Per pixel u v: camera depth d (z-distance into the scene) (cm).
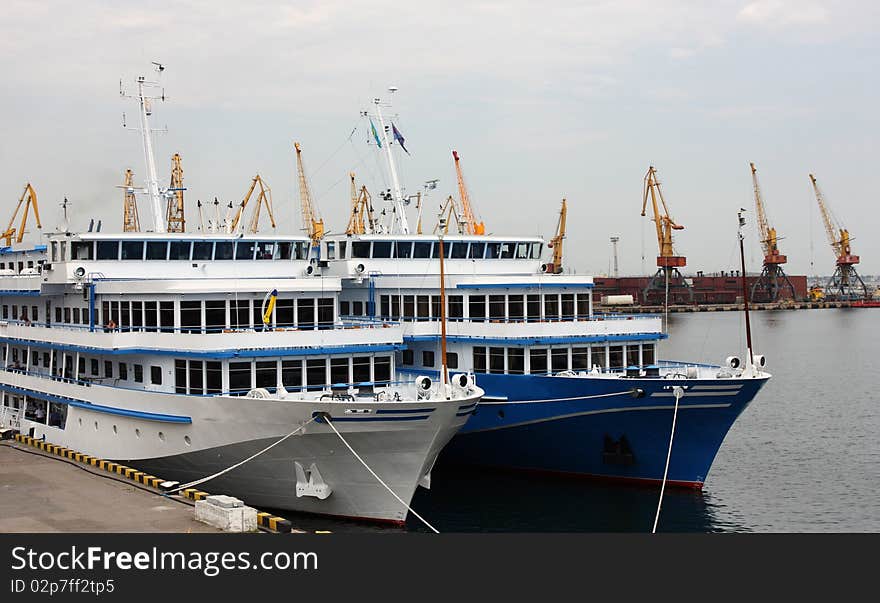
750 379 4328
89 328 4391
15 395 5316
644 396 4412
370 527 3875
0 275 5684
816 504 4638
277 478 3866
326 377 4028
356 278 5250
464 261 5603
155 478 3788
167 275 4534
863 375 11312
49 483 3731
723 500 4666
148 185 5062
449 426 3759
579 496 4659
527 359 4666
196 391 3894
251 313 4141
